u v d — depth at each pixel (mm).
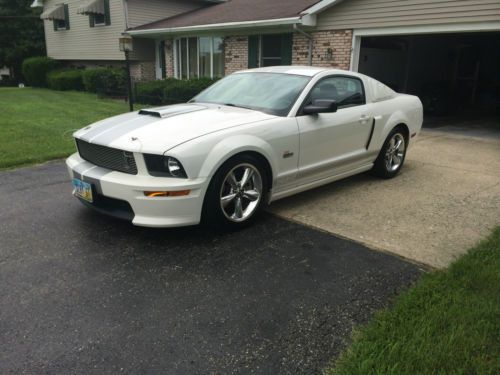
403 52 13750
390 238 3668
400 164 5730
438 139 8656
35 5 22938
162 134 3365
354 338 2332
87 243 3469
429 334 2266
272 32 12328
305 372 2086
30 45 27078
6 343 2258
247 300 2691
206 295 2740
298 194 4863
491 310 2469
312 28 11117
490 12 7875
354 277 2994
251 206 3805
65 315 2512
